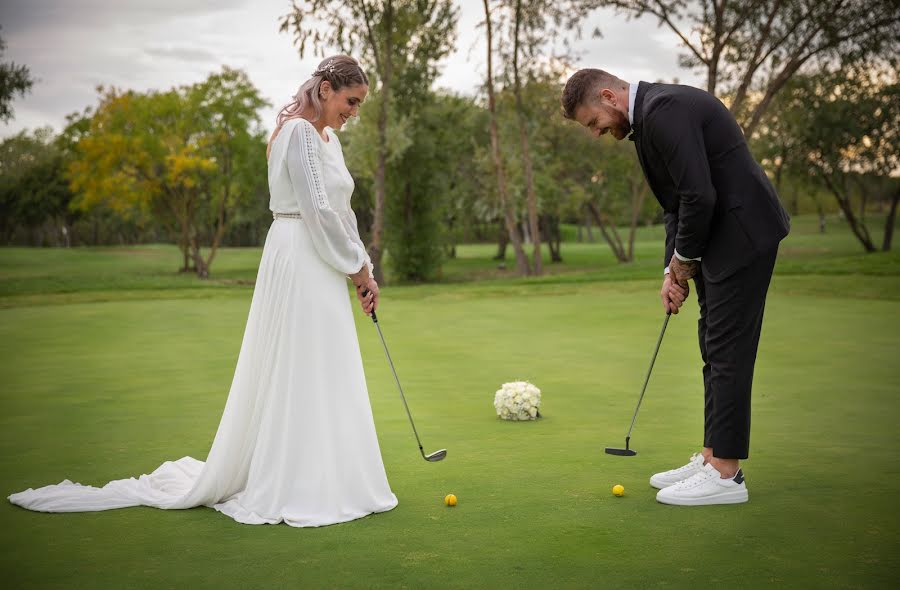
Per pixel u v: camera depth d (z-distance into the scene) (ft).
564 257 162.09
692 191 10.52
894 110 99.76
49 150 201.67
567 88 11.43
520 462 13.10
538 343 29.01
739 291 10.67
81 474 12.73
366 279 11.29
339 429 10.66
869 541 9.08
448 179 108.88
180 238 131.64
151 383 21.56
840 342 27.25
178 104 116.16
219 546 9.38
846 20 67.26
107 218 224.74
